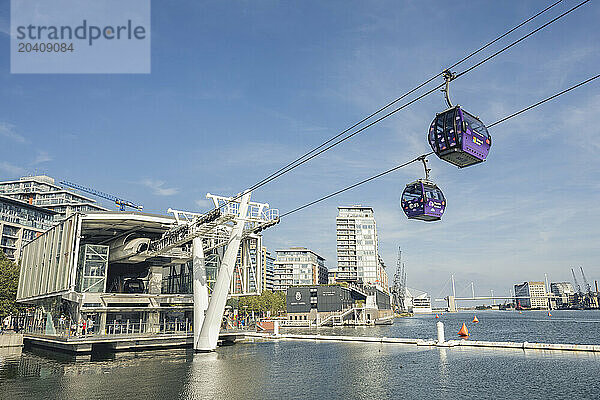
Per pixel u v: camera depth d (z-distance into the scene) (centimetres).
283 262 16925
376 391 2145
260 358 3547
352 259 15862
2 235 10400
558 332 9031
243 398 2030
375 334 8100
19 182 16000
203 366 3089
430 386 2236
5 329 6334
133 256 4806
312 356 3659
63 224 4656
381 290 15750
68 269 4184
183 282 5475
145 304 4775
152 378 2592
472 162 1736
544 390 2059
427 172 2070
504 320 17738
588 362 2853
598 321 14750
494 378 2400
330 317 11075
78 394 2166
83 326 3994
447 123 1648
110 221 4509
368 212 16488
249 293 4612
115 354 3891
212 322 3897
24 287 5919
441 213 2033
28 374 2838
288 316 11375
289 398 2019
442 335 4172
